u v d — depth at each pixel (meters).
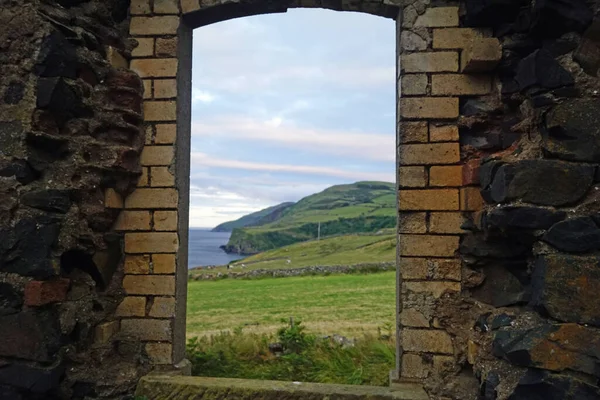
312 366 5.57
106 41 4.95
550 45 4.00
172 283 4.96
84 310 4.54
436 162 4.77
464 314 4.64
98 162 4.70
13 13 4.31
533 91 4.06
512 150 4.37
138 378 4.77
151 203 5.03
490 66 4.68
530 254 4.21
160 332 4.95
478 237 4.58
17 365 4.12
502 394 3.60
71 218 4.37
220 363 5.59
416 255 4.73
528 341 3.54
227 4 5.09
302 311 11.25
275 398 4.55
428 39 4.87
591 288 3.44
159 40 5.12
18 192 4.16
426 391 4.52
